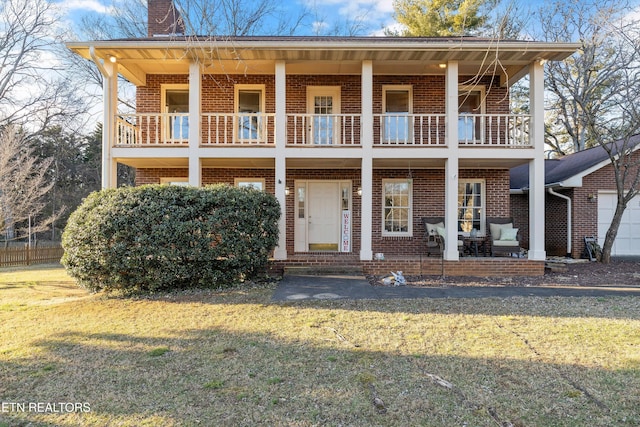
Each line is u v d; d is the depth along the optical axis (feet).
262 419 9.29
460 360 12.83
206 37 29.01
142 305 20.80
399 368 12.23
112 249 23.25
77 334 15.78
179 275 24.41
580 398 10.25
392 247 36.60
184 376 11.73
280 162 30.48
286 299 21.74
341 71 34.53
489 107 36.52
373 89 36.19
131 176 83.46
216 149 30.58
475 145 31.27
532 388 10.83
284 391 10.74
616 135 42.34
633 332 15.46
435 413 9.57
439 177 36.88
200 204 24.86
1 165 41.86
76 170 84.79
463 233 36.47
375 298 21.89
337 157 30.66
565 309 19.11
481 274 30.27
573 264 35.91
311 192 37.35
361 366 12.41
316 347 14.16
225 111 36.17
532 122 30.89
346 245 36.14
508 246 32.09
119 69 32.71
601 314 18.16
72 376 11.74
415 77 36.14
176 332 16.01
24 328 16.62
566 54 29.58
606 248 36.96
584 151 50.52
